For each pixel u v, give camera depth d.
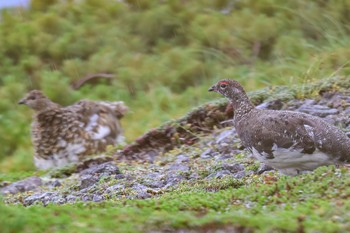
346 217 7.32
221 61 19.92
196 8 21.77
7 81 19.94
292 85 15.47
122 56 20.70
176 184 10.83
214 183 10.15
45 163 15.53
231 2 21.95
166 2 22.23
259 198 8.27
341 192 8.10
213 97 18.09
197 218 7.41
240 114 9.79
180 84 19.69
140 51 21.20
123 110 16.39
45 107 15.46
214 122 14.89
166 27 21.50
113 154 14.65
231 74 18.89
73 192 11.05
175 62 20.02
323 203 7.75
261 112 9.54
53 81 19.27
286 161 9.15
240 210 7.77
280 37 19.38
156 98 18.73
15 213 7.46
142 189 10.47
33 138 15.57
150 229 7.28
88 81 20.33
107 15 22.28
